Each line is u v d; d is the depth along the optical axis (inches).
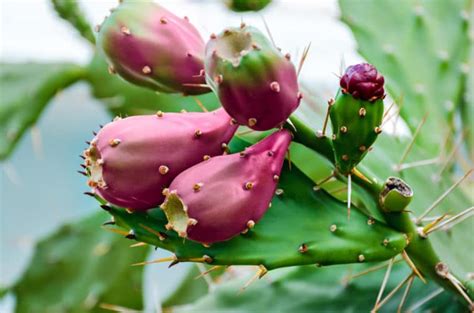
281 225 28.5
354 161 28.4
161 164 27.4
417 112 37.1
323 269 33.7
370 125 27.9
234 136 29.0
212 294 34.7
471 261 32.1
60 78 48.3
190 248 28.1
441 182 33.7
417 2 38.7
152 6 29.2
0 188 72.9
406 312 32.0
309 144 28.9
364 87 27.5
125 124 27.5
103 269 45.0
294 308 33.5
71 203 74.8
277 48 27.3
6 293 46.1
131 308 45.2
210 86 27.7
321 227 28.6
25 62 49.5
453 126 37.3
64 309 44.9
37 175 73.9
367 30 38.5
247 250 28.2
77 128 75.5
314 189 29.0
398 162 33.4
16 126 48.8
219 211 26.9
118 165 27.2
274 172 27.6
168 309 43.3
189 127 27.7
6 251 70.6
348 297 33.0
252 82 26.9
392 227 29.1
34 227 73.6
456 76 37.9
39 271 45.7
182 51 29.0
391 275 32.8
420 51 38.2
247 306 34.1
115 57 29.0
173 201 27.1
